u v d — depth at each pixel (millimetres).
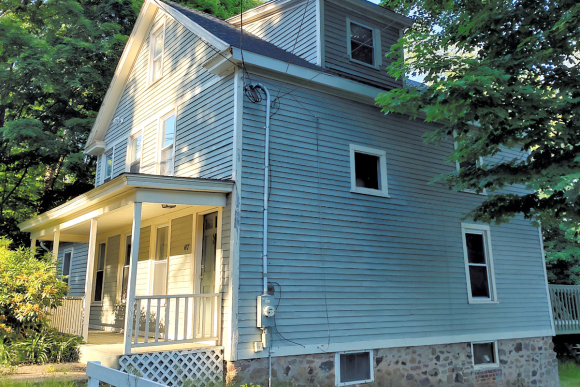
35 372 7844
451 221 11266
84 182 19391
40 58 16328
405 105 8359
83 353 8664
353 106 10211
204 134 9547
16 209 20656
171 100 11180
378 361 9242
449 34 9289
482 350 11133
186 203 7996
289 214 8703
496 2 8523
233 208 8109
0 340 8602
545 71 8766
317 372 8422
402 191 10555
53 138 18328
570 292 13977
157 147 11227
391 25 11969
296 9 11438
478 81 7215
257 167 8547
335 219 9297
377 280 9602
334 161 9594
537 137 8297
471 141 8922
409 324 9836
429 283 10430
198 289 9172
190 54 10695
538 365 12062
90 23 19172
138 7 20359
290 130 9117
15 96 18266
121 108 13969
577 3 7379
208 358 7746
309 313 8500
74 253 16516
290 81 9344
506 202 9312
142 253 11484
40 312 9148
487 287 11617
